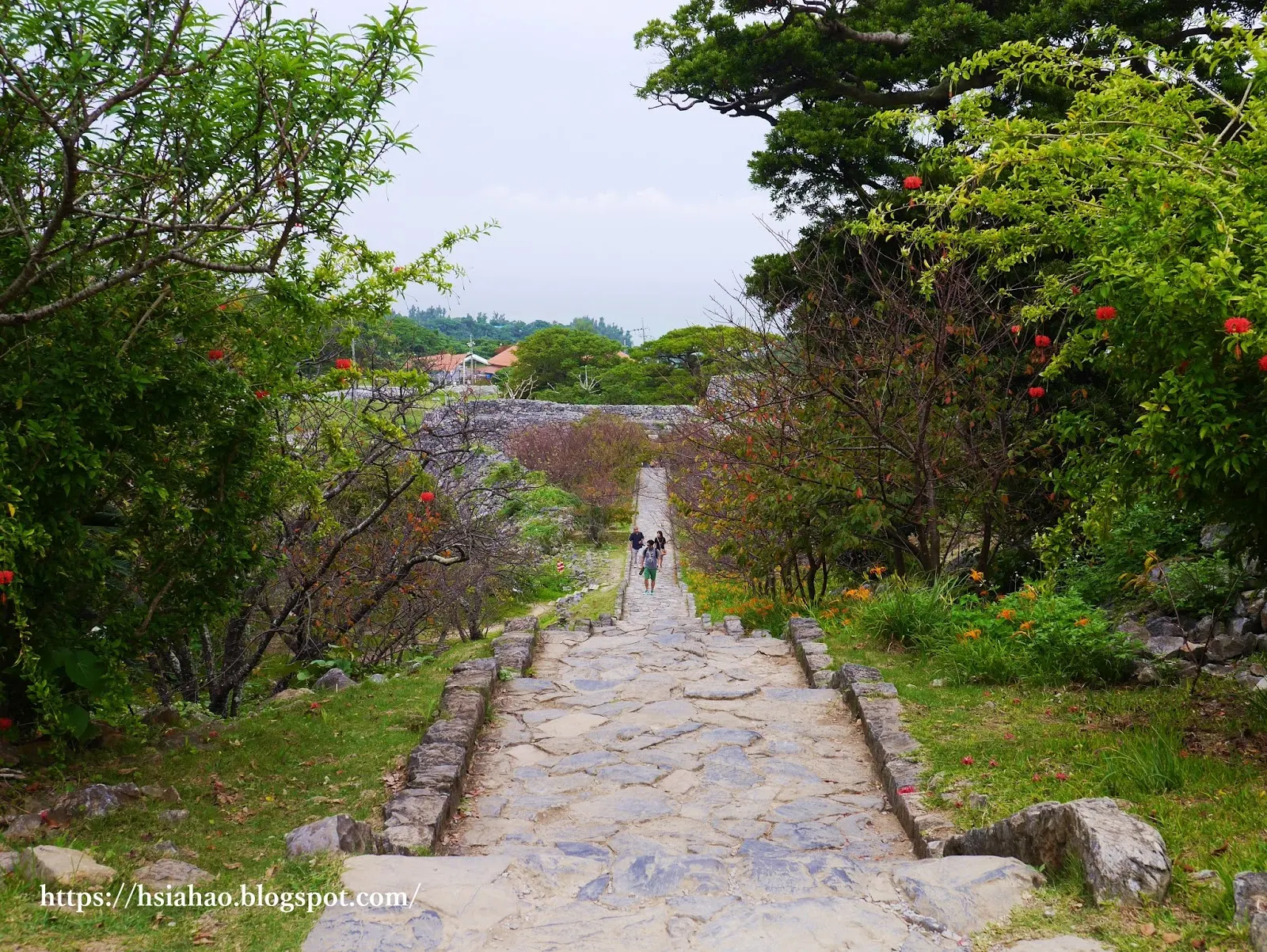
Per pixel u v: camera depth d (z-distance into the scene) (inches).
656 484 1408.7
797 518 443.5
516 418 1440.7
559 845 183.9
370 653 429.4
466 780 226.5
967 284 387.5
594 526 1171.3
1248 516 186.1
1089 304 203.6
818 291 446.0
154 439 215.8
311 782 211.3
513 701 295.7
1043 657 271.7
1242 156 175.5
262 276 208.4
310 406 342.0
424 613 447.8
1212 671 246.2
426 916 128.4
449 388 496.7
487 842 190.1
